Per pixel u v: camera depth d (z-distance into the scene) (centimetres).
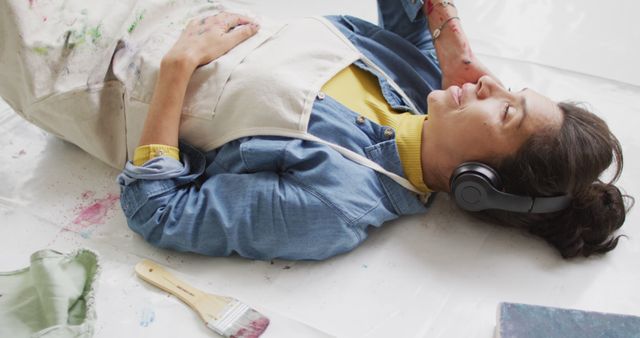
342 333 92
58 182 116
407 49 121
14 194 113
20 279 92
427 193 109
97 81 108
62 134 116
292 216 93
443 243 106
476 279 100
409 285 99
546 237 105
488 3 164
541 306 90
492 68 145
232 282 98
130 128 109
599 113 133
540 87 141
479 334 93
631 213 111
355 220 96
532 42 153
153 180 97
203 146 105
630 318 88
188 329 91
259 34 111
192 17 118
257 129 97
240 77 101
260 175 96
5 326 85
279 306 95
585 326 87
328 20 118
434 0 120
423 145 103
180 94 100
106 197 113
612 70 144
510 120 95
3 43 104
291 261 102
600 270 102
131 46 111
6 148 122
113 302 95
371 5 165
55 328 80
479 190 95
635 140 126
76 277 89
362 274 100
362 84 110
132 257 102
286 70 101
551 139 93
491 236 107
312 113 98
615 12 160
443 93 102
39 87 106
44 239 105
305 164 96
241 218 94
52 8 106
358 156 99
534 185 96
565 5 163
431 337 92
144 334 90
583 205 100
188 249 99
